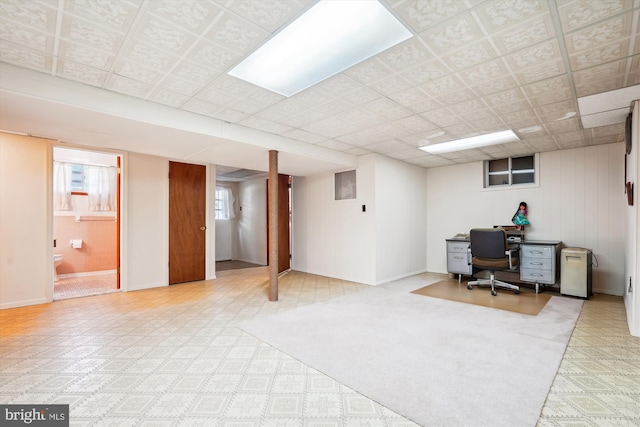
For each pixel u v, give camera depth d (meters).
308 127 3.57
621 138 4.00
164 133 3.13
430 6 1.55
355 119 3.28
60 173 5.51
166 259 4.86
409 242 5.69
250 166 5.10
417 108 2.95
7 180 3.53
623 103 2.83
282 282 5.17
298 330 2.85
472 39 1.84
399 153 4.93
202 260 5.33
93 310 3.49
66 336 2.70
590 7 1.55
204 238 5.36
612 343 2.53
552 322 3.05
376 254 4.94
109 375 2.02
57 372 2.06
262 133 3.72
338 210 5.51
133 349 2.43
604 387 1.87
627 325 2.97
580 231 4.46
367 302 3.84
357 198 5.18
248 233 7.86
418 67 2.18
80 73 2.26
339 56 2.03
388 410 1.65
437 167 6.05
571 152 4.55
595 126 3.51
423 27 1.72
